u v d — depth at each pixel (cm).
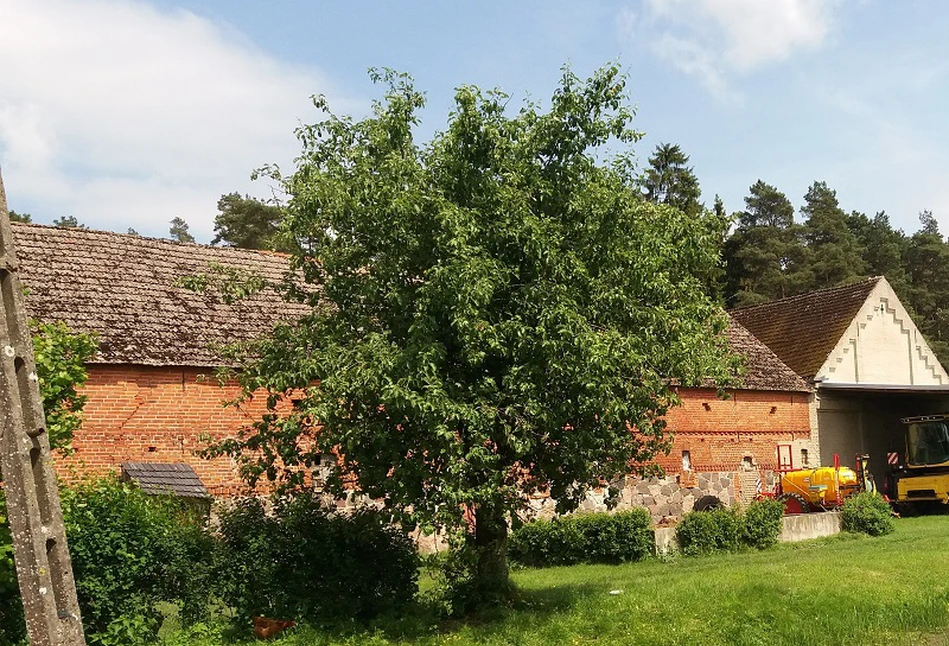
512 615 1102
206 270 1983
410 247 1045
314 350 1072
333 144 1130
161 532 1031
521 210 1021
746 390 2794
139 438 1659
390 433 1011
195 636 1010
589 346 951
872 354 3294
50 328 1041
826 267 5759
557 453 1077
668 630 1037
